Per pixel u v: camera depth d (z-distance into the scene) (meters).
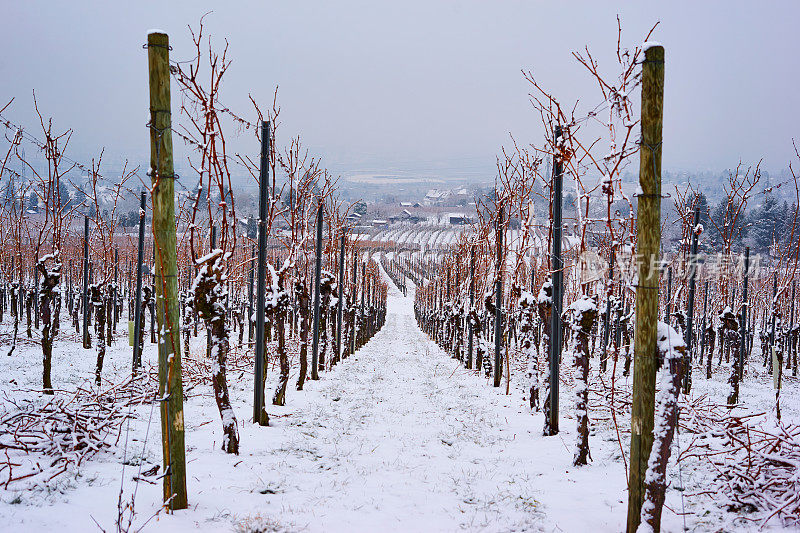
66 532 5.05
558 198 10.07
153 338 24.88
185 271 24.02
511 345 29.27
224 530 5.47
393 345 39.50
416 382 19.23
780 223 30.81
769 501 5.71
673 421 4.87
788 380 22.27
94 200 16.38
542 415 12.27
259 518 5.71
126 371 16.59
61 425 7.49
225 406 8.38
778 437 6.27
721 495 6.29
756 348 37.09
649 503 4.90
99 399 9.05
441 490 7.17
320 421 11.52
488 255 19.53
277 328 12.73
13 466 6.57
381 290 61.34
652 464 4.91
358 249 31.64
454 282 28.25
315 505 6.40
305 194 15.20
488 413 12.73
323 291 20.03
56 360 18.08
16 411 8.78
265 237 10.66
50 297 11.98
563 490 7.05
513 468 8.20
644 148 4.93
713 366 25.77
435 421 12.05
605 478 7.51
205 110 8.31
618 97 6.79
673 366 4.86
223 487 6.76
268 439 9.48
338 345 24.02
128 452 7.79
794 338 23.95
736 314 13.47
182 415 5.85
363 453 9.12
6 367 15.65
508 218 16.19
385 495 6.93
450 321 29.48
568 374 17.69
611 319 22.62
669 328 4.98
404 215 168.25
